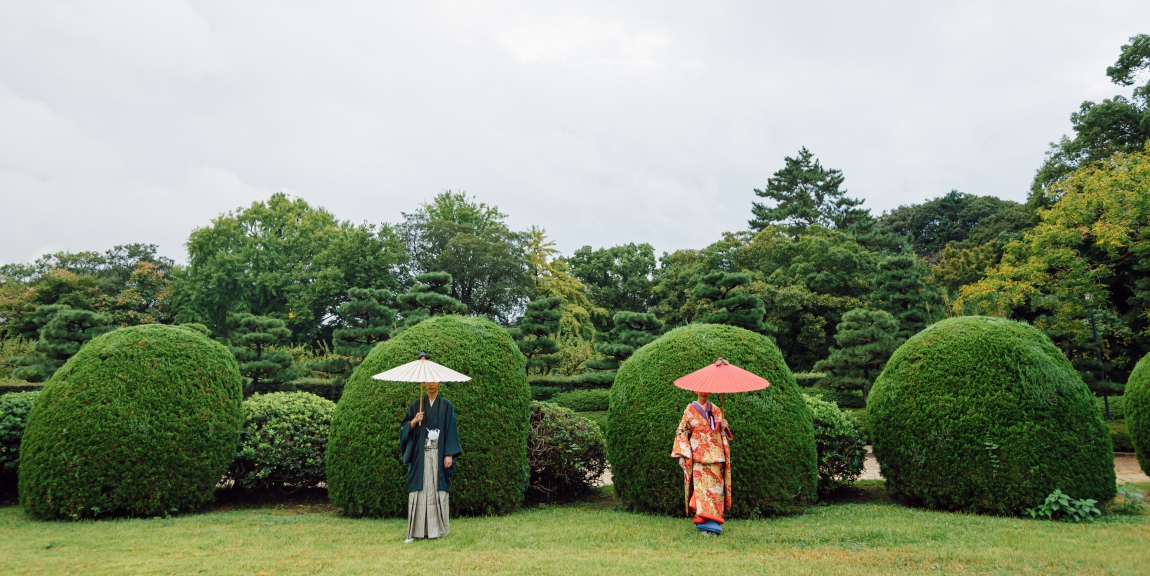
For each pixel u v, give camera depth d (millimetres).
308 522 6910
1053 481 6930
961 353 7617
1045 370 7277
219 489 8805
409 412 6242
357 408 7547
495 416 7633
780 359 7793
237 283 36875
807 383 22656
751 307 20375
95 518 7086
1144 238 16297
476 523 6840
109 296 37219
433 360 7672
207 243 37938
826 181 46844
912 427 7645
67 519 6980
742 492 7035
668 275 38344
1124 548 5371
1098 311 21609
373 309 20859
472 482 7359
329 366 20859
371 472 7227
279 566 4898
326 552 5422
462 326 8164
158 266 44938
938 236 50219
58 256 46625
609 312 42781
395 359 7734
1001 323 7918
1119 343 21984
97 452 7035
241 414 8094
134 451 7125
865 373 18688
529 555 5301
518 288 38906
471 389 7613
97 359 7488
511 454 7660
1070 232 16406
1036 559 5043
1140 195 15289
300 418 8484
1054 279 17484
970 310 21688
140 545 5688
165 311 42375
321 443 8430
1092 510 6797
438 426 6191
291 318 34906
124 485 7074
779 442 7195
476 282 38688
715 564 4984
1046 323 18141
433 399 6301
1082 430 7129
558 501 8766
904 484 7746
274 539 5957
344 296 35844
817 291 33312
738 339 7828
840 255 33031
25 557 5207
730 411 7234
